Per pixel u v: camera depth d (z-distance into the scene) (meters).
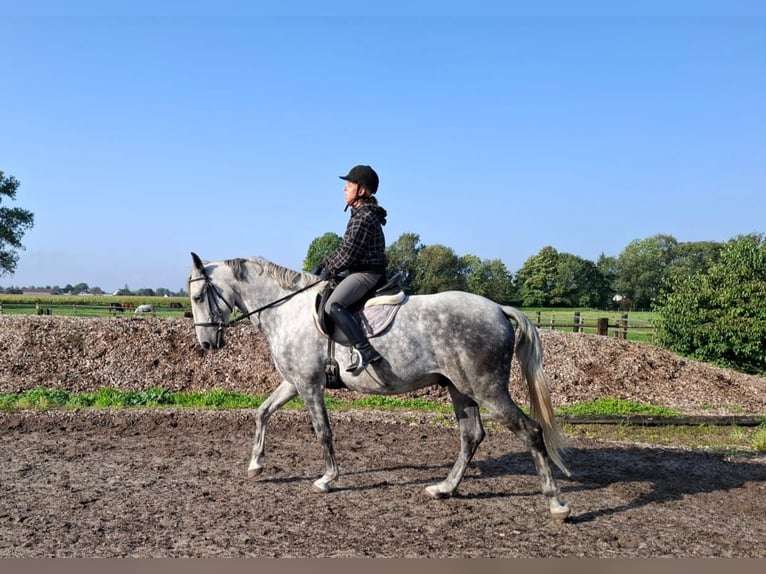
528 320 5.23
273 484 5.95
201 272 5.91
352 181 5.41
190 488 5.76
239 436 8.08
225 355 12.75
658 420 9.57
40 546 4.31
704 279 15.54
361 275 5.27
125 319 14.09
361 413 9.61
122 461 6.73
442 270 71.94
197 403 10.45
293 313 5.70
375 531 4.72
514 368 12.70
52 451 7.13
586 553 4.37
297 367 5.59
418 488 5.90
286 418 9.08
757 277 14.79
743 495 5.87
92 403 10.30
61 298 49.22
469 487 5.97
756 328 14.11
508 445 7.80
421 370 5.20
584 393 11.74
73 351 12.62
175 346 13.01
